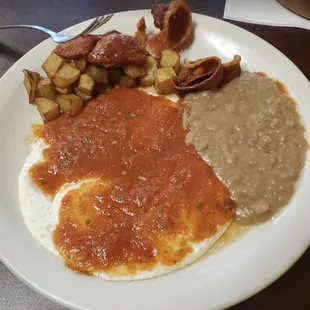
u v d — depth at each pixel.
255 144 0.27
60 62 0.30
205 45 0.32
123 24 0.34
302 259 0.22
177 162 0.27
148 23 0.34
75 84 0.30
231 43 0.32
